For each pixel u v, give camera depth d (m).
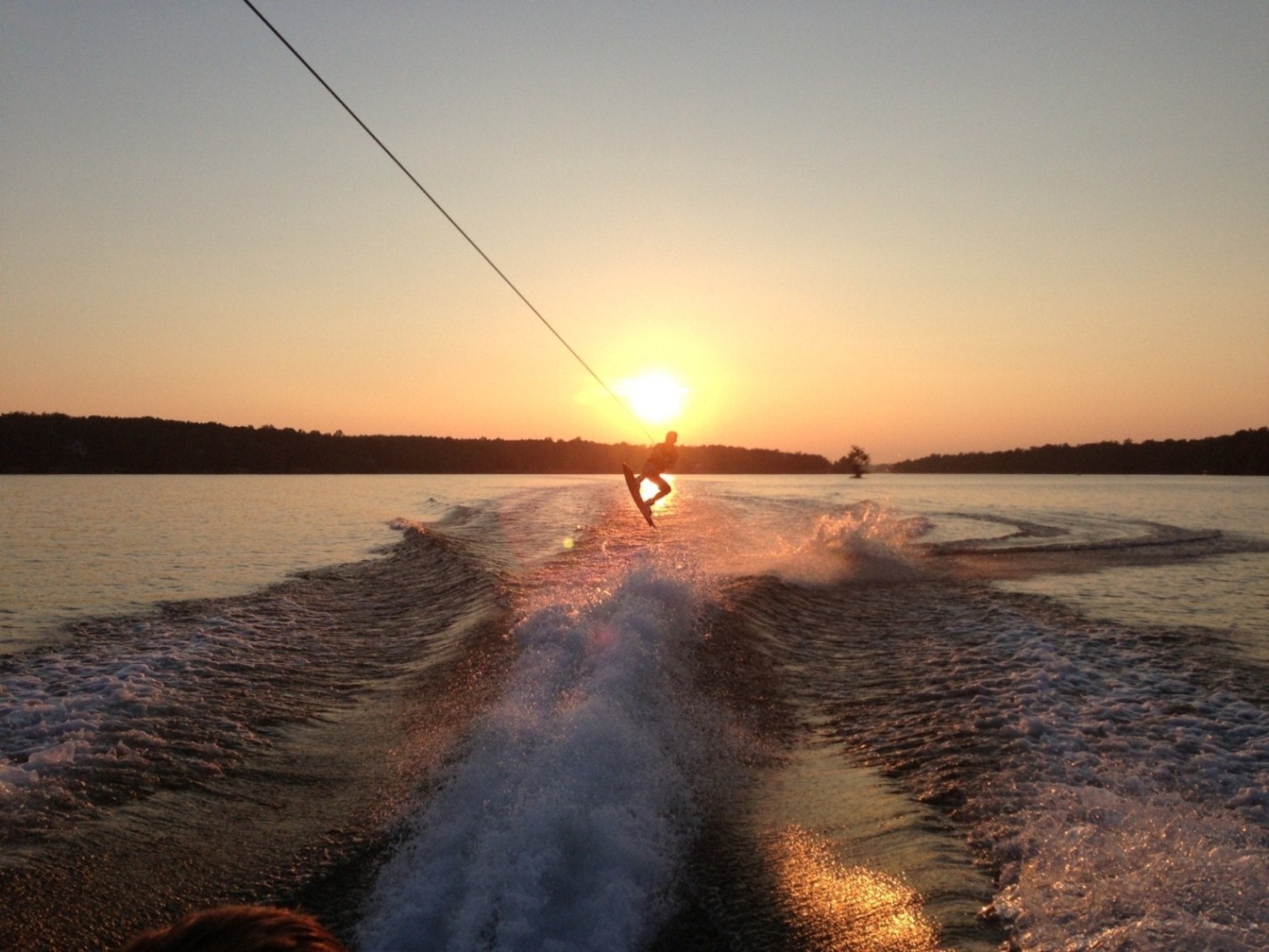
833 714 10.11
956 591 19.23
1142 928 5.23
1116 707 10.02
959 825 6.87
